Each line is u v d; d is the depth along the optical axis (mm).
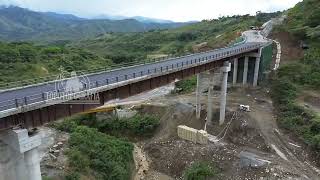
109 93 43469
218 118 77938
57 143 59531
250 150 64312
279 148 63062
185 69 60969
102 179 50844
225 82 74375
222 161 61656
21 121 31828
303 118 68438
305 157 59406
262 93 90750
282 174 54406
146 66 59250
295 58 101562
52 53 130125
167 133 76750
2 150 31188
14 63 104062
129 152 64125
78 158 52188
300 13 126188
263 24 164250
